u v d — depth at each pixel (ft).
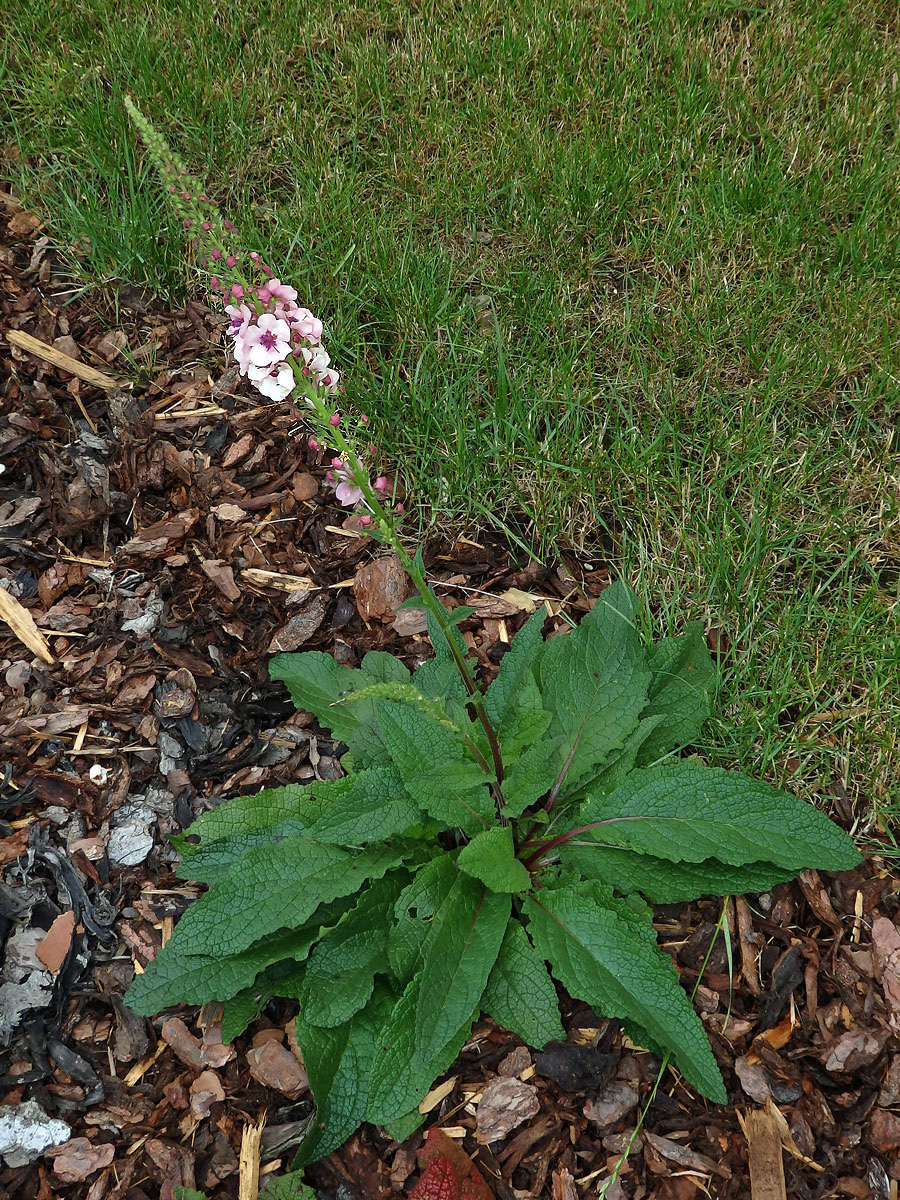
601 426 3.71
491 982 2.56
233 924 2.53
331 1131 2.43
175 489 3.72
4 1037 2.68
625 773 2.83
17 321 4.05
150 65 4.73
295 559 3.56
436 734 2.60
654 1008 2.40
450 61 4.81
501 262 4.17
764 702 3.14
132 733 3.19
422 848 2.75
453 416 3.71
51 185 4.46
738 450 3.62
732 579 3.37
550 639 3.09
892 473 3.57
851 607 3.26
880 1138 2.51
